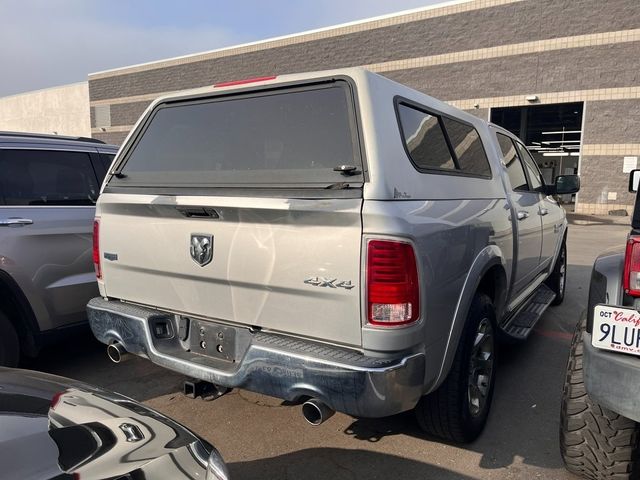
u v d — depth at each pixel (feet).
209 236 8.61
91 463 5.18
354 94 8.02
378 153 7.57
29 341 12.85
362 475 9.00
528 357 14.84
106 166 15.25
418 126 9.17
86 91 115.34
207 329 9.05
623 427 7.96
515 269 12.64
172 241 9.14
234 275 8.38
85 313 13.89
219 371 8.52
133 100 105.50
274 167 8.55
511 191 12.94
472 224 9.56
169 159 9.86
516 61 65.51
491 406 11.72
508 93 66.39
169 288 9.43
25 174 13.14
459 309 8.90
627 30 59.00
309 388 7.55
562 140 83.92
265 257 8.02
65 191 13.89
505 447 9.97
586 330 8.03
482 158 11.85
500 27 66.08
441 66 70.54
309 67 81.41
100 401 6.72
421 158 8.91
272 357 7.84
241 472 9.09
